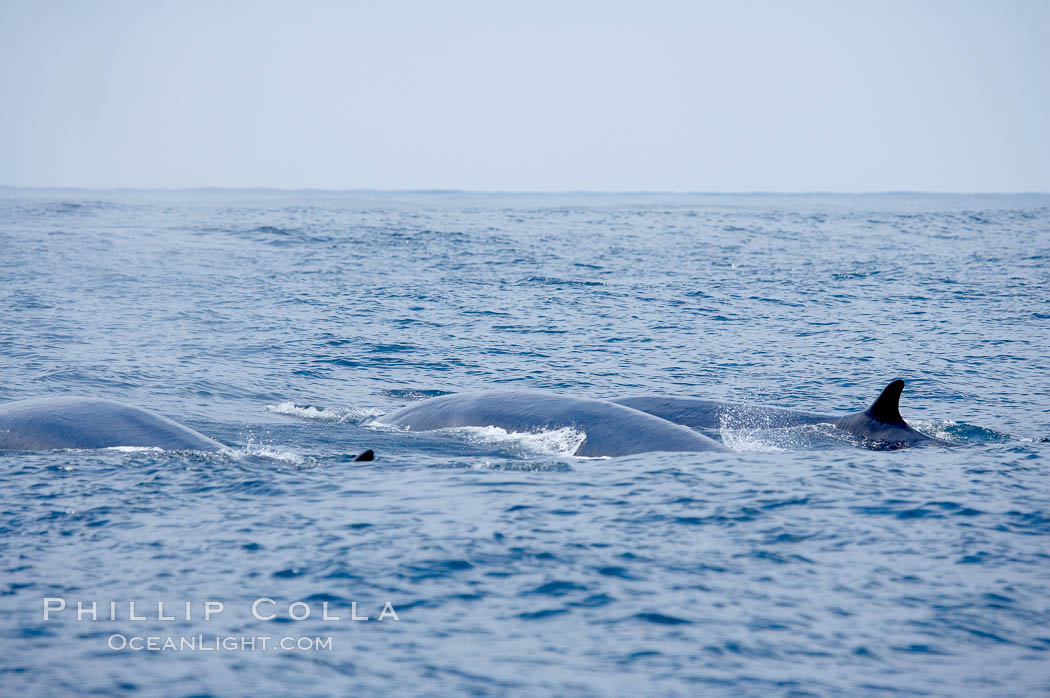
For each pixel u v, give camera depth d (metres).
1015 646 33.81
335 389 81.69
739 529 45.25
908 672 31.91
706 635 34.28
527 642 33.69
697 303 138.62
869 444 62.69
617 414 63.31
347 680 30.94
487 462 57.62
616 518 46.78
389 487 51.81
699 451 60.19
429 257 199.38
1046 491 51.78
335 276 163.50
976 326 119.69
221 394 77.56
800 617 35.81
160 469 53.41
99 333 103.81
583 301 138.75
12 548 41.72
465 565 40.28
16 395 73.56
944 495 50.81
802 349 104.06
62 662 31.75
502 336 109.75
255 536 43.47
